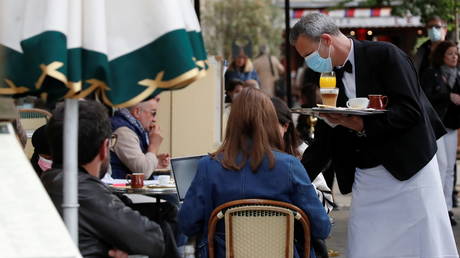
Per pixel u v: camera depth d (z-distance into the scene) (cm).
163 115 1630
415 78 937
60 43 557
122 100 589
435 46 1731
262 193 821
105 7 592
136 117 1314
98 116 714
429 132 935
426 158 923
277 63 3456
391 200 941
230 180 829
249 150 831
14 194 512
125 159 1266
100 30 577
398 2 3116
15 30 569
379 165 940
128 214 696
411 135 923
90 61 576
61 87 584
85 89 587
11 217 500
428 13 2838
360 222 960
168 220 1112
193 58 593
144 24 591
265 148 828
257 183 825
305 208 826
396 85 916
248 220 818
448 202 1767
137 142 1282
